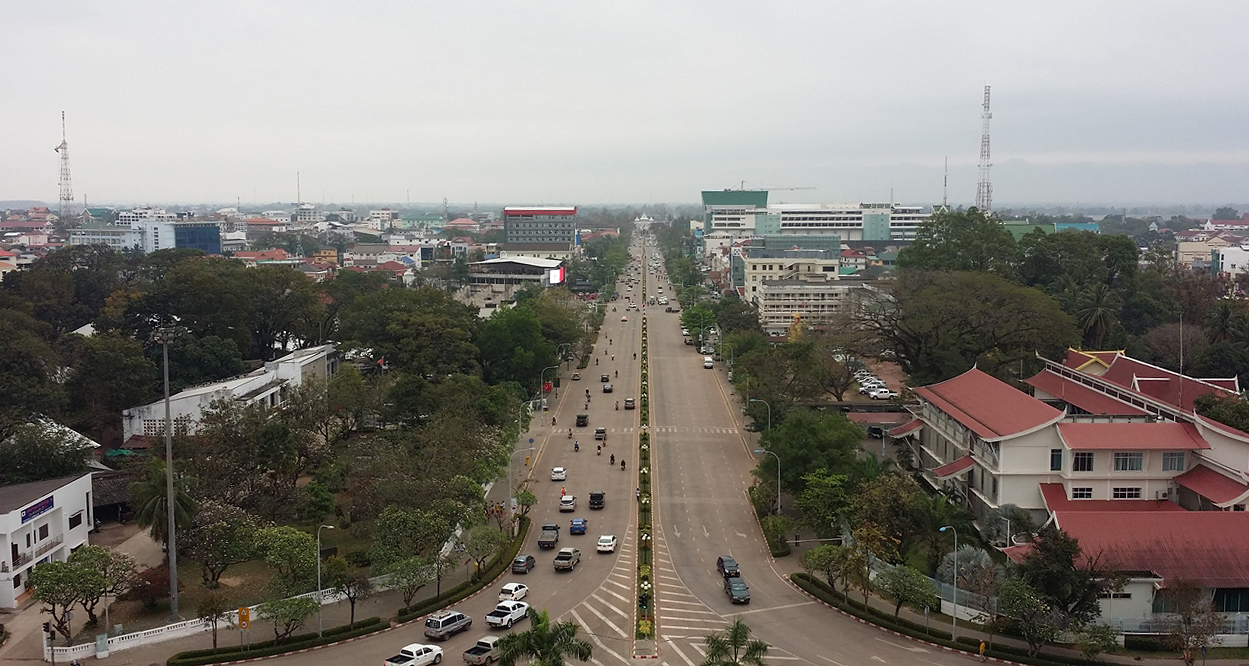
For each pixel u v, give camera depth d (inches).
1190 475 3656.5
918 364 6441.9
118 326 6761.8
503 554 3826.3
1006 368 6230.3
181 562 3725.4
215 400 4707.2
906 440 5260.8
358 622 3129.9
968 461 4175.7
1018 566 3006.9
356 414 5191.9
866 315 6574.8
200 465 3986.2
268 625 3152.1
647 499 4503.0
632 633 3093.0
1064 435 3722.9
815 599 3427.7
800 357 5900.6
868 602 3373.5
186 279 6752.0
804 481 4143.7
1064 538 2928.2
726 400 7086.6
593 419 6466.5
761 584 3570.4
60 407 5118.1
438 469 4047.7
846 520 3774.6
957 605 3216.0
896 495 3636.8
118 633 2965.1
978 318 6299.2
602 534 4148.6
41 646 2947.8
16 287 7470.5
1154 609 3006.9
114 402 5364.2
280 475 4220.0
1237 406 4133.9
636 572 3676.2
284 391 5743.1
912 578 3097.9
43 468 4040.4
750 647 2613.2
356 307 7401.6
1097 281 7829.7
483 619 3198.8
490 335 6879.9
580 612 3277.6
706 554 3895.2
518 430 5349.4
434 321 6565.0
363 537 3907.5
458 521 3639.3
